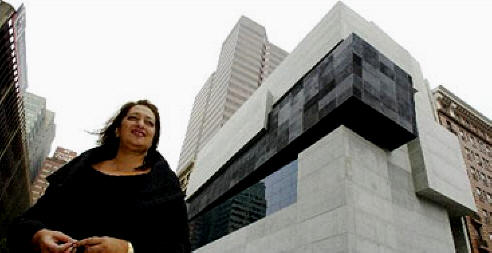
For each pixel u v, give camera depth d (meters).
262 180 35.69
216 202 43.91
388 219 24.36
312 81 32.09
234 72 124.06
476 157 57.53
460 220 34.00
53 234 1.46
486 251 44.12
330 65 30.31
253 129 39.75
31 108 126.88
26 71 119.31
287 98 35.88
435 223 28.64
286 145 31.44
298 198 26.80
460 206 31.19
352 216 21.73
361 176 24.42
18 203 81.88
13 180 68.75
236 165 41.94
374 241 22.11
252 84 124.06
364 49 29.38
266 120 38.16
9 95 44.59
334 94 27.61
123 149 2.06
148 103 2.31
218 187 44.56
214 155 50.59
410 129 28.14
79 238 1.65
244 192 38.03
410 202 27.72
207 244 38.88
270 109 39.38
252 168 36.69
